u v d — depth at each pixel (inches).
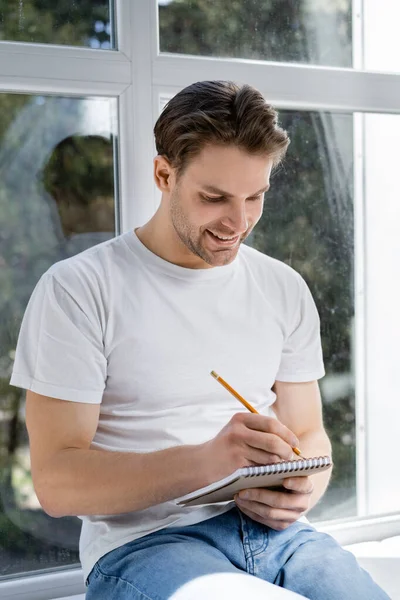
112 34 59.7
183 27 62.1
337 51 67.6
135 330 49.2
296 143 67.3
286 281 55.4
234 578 41.3
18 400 59.6
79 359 47.3
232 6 63.6
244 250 55.4
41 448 46.7
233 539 47.1
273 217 67.4
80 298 48.1
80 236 60.4
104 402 50.0
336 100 66.9
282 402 56.9
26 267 59.0
